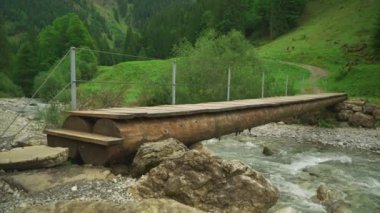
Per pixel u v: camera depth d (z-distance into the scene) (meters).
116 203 4.87
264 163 13.09
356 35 76.12
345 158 15.14
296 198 8.61
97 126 6.40
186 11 140.62
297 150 16.80
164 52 106.81
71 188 5.26
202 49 22.05
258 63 25.86
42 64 67.69
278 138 20.22
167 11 156.00
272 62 56.78
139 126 6.45
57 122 10.51
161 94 19.52
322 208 7.97
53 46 76.88
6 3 172.88
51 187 5.25
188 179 5.48
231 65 22.30
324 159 14.75
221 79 20.83
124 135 6.08
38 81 41.94
